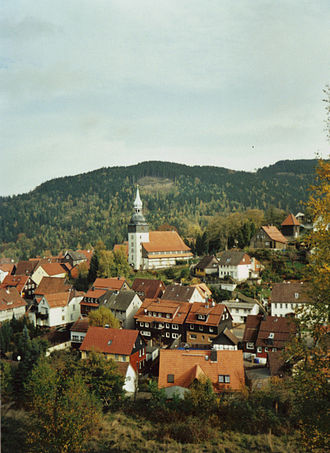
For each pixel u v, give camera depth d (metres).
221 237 140.88
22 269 143.38
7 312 100.94
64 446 26.52
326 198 22.08
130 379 54.94
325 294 21.84
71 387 33.84
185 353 52.84
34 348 61.88
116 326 78.69
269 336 67.12
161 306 85.56
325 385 21.70
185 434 30.38
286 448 26.92
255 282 103.00
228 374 49.75
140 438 30.20
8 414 36.28
